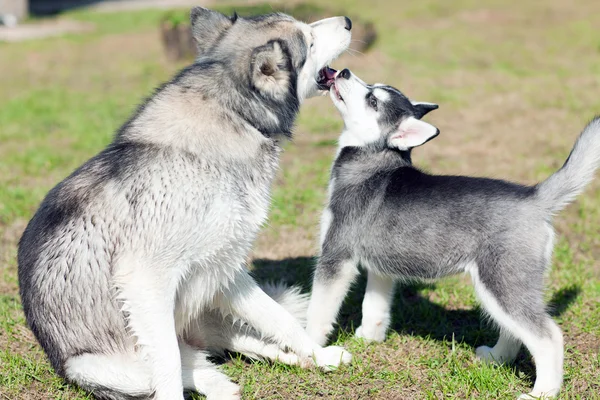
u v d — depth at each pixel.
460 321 2.40
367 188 2.25
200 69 2.14
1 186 3.26
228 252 2.10
